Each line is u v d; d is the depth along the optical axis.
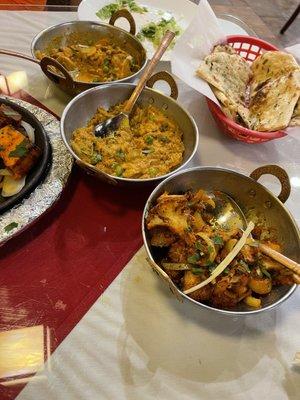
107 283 0.32
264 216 0.34
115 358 0.28
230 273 0.29
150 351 0.29
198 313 0.31
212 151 0.44
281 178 0.33
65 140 0.34
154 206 0.32
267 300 0.29
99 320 0.30
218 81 0.44
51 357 0.27
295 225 0.31
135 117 0.41
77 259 0.33
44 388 0.26
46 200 0.33
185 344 0.30
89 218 0.36
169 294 0.32
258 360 0.30
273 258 0.29
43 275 0.32
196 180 0.35
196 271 0.29
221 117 0.42
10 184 0.34
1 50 0.44
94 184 0.38
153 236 0.31
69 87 0.41
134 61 0.47
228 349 0.30
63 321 0.29
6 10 0.54
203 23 0.47
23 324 0.29
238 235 0.31
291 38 1.03
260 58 0.48
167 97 0.40
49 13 0.55
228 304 0.29
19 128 0.37
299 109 0.42
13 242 0.33
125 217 0.36
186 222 0.31
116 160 0.37
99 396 0.26
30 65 0.48
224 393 0.28
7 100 0.38
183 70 0.44
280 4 1.14
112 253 0.34
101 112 0.39
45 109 0.44
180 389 0.27
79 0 0.74
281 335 0.31
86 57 0.47
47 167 0.35
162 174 0.36
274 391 0.28
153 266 0.27
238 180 0.34
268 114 0.42
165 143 0.39
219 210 0.35
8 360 0.27
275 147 0.46
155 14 0.59
